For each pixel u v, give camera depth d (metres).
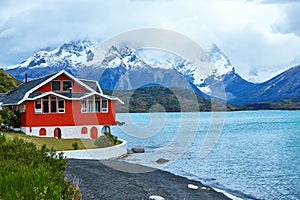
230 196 16.64
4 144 9.58
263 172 24.70
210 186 18.69
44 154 9.77
